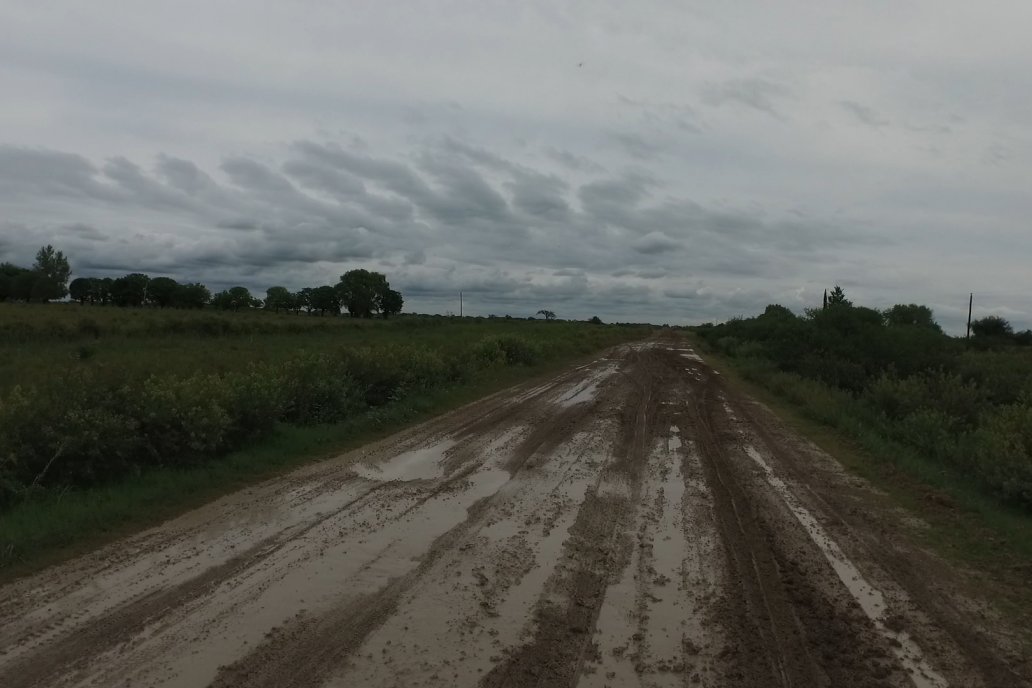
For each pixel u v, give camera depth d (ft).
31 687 12.95
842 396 55.93
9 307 146.30
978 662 14.44
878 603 17.37
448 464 32.35
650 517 24.39
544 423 44.50
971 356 71.97
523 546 21.16
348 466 31.86
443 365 63.98
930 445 37.17
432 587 17.90
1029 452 29.63
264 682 13.20
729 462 33.76
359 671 13.64
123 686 13.03
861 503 26.86
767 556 20.62
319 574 18.72
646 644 14.97
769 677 13.67
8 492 24.88
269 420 35.86
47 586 17.88
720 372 92.32
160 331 112.78
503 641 14.99
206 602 16.85
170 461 30.30
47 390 31.76
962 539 22.68
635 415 48.67
